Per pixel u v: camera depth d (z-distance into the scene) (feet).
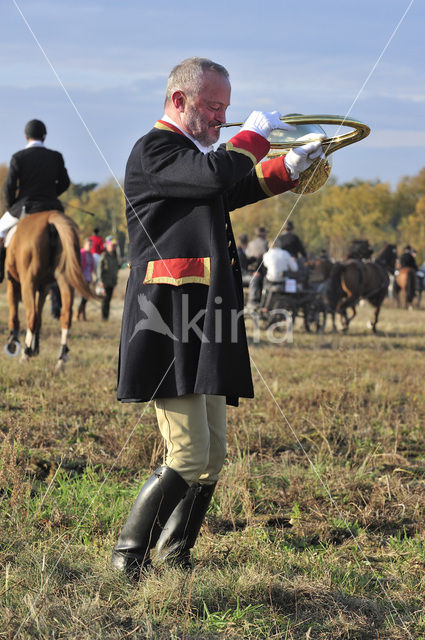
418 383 40.40
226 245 14.24
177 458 14.70
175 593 13.78
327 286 75.36
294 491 21.52
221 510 19.98
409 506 20.92
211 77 14.33
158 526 14.73
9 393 33.47
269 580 14.70
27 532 17.08
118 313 93.86
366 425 29.94
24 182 41.65
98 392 34.55
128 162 14.78
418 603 14.78
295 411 31.14
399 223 391.24
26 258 40.50
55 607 13.23
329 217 333.21
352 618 13.75
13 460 19.89
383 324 90.12
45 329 66.64
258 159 13.98
